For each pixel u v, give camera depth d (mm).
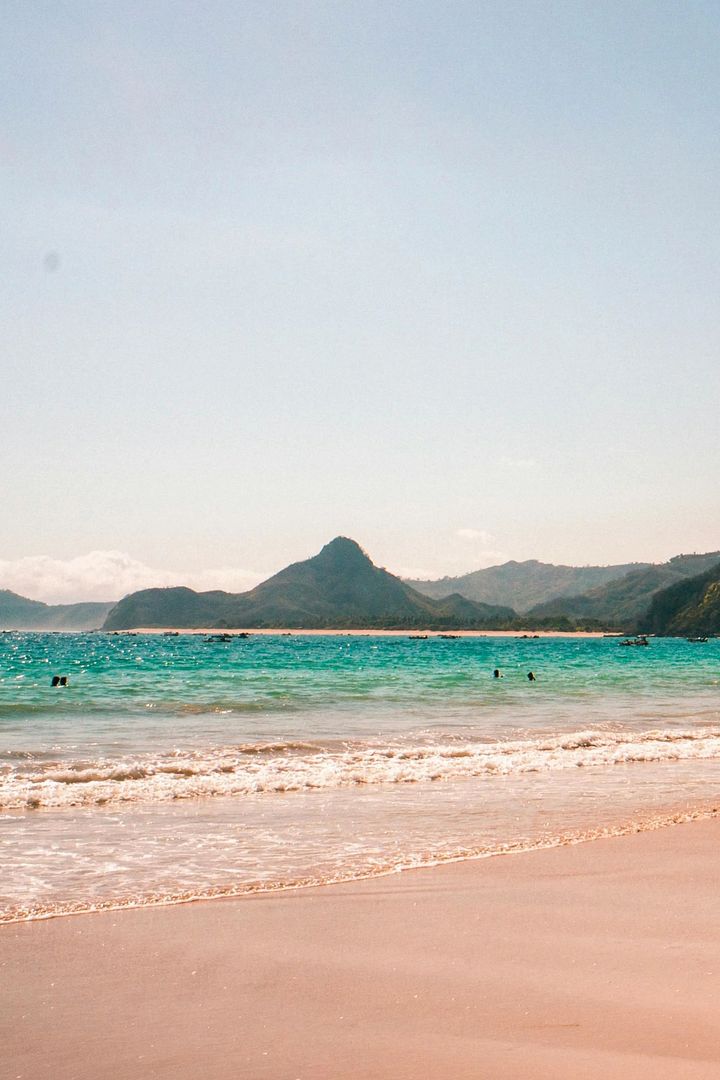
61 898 9438
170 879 10297
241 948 7824
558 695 44594
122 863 11094
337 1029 6020
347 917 8797
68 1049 5723
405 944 7926
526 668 77812
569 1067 5363
